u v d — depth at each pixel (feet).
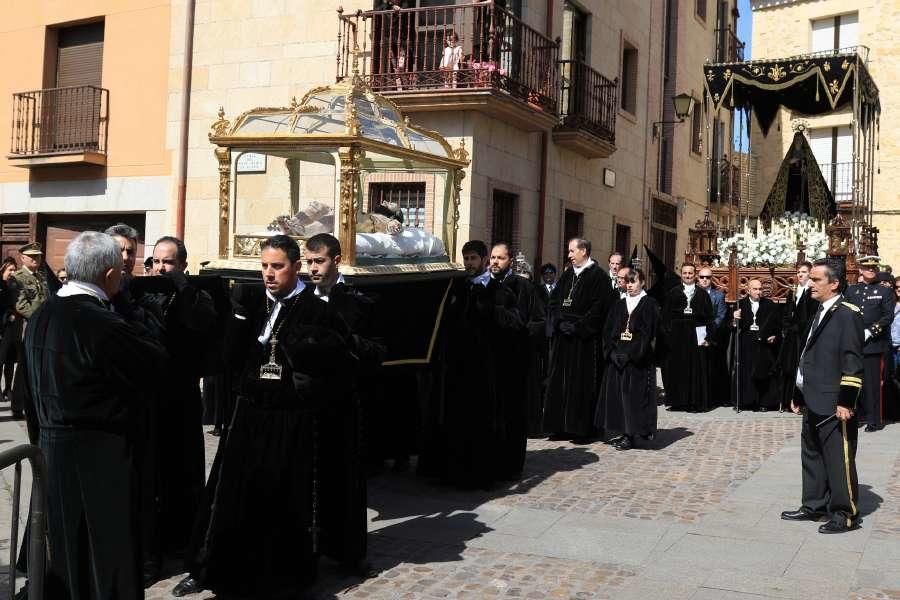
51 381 12.72
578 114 51.47
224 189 21.33
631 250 64.34
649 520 20.85
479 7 41.88
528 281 29.45
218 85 47.21
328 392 15.49
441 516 20.92
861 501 22.95
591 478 25.35
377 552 18.13
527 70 46.52
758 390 41.04
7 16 53.21
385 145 20.77
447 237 24.70
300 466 15.34
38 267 33.22
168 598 15.55
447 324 23.21
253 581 15.06
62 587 12.64
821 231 50.01
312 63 45.06
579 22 55.16
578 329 30.91
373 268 19.89
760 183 84.89
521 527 20.07
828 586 16.44
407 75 42.19
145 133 48.98
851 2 76.89
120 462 12.91
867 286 36.40
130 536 12.93
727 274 47.39
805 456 21.08
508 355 24.53
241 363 15.62
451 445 23.36
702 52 78.74
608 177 59.31
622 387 30.22
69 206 51.29
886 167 75.46
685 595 15.93
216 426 29.27
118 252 13.48
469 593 15.93
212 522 15.12
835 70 49.32
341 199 19.72
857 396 19.72
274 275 15.21
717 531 19.95
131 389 13.07
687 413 40.11
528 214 49.34
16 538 11.82
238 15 46.73
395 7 41.50
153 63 48.75
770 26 81.51
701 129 79.41
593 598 15.76
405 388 24.90
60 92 51.57
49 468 12.69
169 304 16.35
